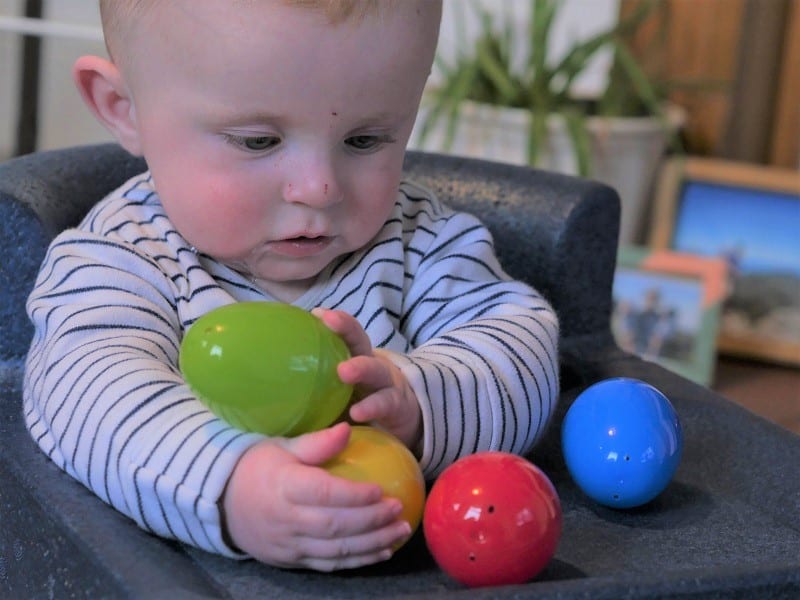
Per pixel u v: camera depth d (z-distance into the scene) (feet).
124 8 2.21
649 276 5.72
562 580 1.75
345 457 1.78
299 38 2.00
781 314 5.91
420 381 2.00
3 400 2.39
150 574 1.65
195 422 1.83
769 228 5.94
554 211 2.94
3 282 2.53
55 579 1.89
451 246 2.59
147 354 2.06
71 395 1.98
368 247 2.49
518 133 5.58
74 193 2.70
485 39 5.79
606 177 5.73
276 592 1.73
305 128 2.09
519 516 1.71
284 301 2.42
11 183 2.57
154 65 2.17
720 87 5.89
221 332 1.76
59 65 5.45
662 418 2.14
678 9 6.25
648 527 2.08
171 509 1.78
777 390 5.56
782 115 6.20
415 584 1.79
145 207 2.47
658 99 5.97
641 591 1.61
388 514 1.72
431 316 2.48
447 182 3.09
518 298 2.49
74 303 2.19
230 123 2.08
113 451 1.85
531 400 2.21
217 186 2.16
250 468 1.74
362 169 2.20
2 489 2.13
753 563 1.82
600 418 2.13
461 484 1.75
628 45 6.27
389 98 2.11
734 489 2.29
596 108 6.04
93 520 1.85
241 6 2.01
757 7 6.07
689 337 5.63
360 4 2.02
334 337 1.83
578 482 2.16
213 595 1.67
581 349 2.94
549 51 6.40
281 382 1.73
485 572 1.71
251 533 1.74
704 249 6.03
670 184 6.08
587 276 2.98
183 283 2.33
